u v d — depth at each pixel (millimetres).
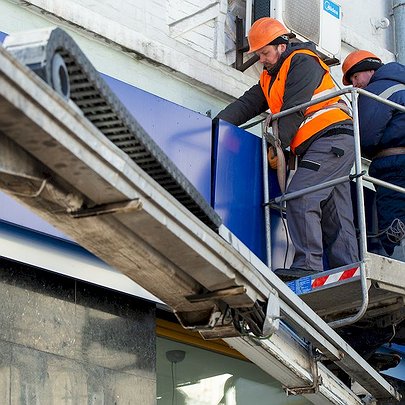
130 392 9523
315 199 10688
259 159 11266
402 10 14656
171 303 7168
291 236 10766
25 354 8719
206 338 7617
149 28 11281
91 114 5469
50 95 4672
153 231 5891
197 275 6645
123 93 9898
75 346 9148
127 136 5676
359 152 10320
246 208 11000
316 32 12398
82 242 5973
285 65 11023
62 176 5195
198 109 11594
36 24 10047
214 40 12055
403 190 10789
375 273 9852
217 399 10961
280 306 8383
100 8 10812
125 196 5445
